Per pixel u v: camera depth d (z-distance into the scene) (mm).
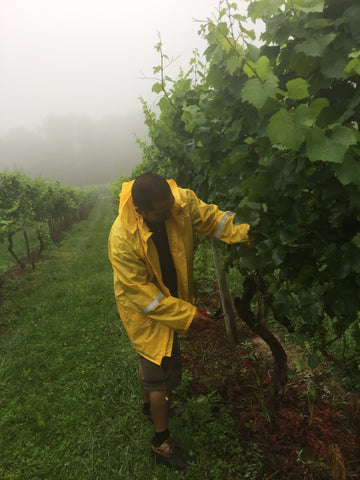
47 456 2398
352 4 1141
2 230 7262
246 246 1818
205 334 3688
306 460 2064
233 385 2791
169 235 2070
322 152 1025
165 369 2148
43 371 3465
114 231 2051
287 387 2666
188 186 3350
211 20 1363
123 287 2004
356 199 1164
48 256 9703
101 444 2430
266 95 1117
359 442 2115
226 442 2268
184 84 3316
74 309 5023
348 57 1129
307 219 1341
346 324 1518
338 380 2682
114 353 3586
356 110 1192
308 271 1382
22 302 5672
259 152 1408
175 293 2289
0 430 2695
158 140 3305
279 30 1229
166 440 2221
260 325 2293
